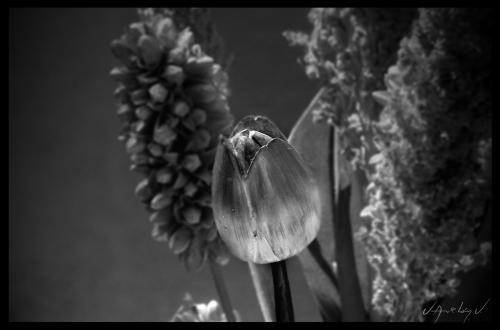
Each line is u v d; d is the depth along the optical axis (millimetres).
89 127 1444
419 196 540
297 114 1147
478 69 517
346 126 663
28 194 1524
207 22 676
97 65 1413
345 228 668
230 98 1187
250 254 399
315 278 711
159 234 605
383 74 631
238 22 1190
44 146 1492
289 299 425
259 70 1179
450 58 514
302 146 730
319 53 670
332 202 717
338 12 654
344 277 663
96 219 1448
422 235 549
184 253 611
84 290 1471
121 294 1420
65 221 1488
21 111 1507
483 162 586
